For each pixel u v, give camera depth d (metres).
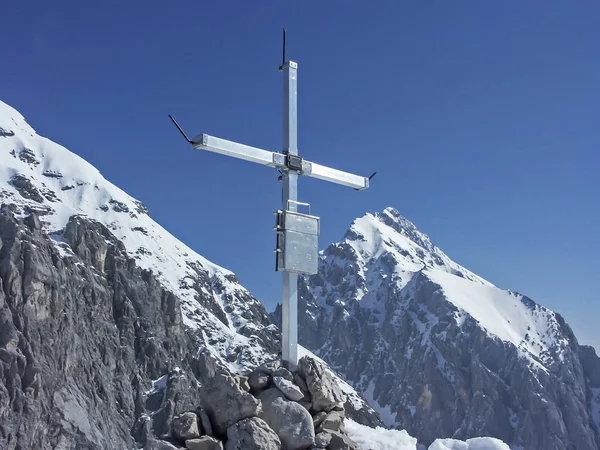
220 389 14.53
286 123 16.55
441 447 16.97
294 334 15.76
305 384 15.30
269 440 13.96
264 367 15.46
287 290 15.84
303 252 15.88
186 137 14.75
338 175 16.91
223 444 14.19
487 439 16.86
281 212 15.82
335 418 15.26
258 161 15.70
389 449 15.48
